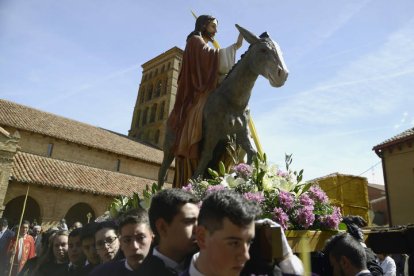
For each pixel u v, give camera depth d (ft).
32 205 78.38
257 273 5.98
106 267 8.14
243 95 16.20
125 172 100.53
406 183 66.23
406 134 67.92
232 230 5.18
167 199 7.14
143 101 177.88
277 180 10.91
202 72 18.25
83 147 93.61
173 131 19.52
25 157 78.38
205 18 20.49
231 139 16.30
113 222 10.89
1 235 30.71
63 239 14.48
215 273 5.23
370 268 11.88
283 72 14.66
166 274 6.75
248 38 16.33
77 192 77.46
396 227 17.60
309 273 8.57
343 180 39.75
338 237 10.07
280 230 5.98
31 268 15.87
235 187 10.43
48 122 94.53
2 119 81.76
